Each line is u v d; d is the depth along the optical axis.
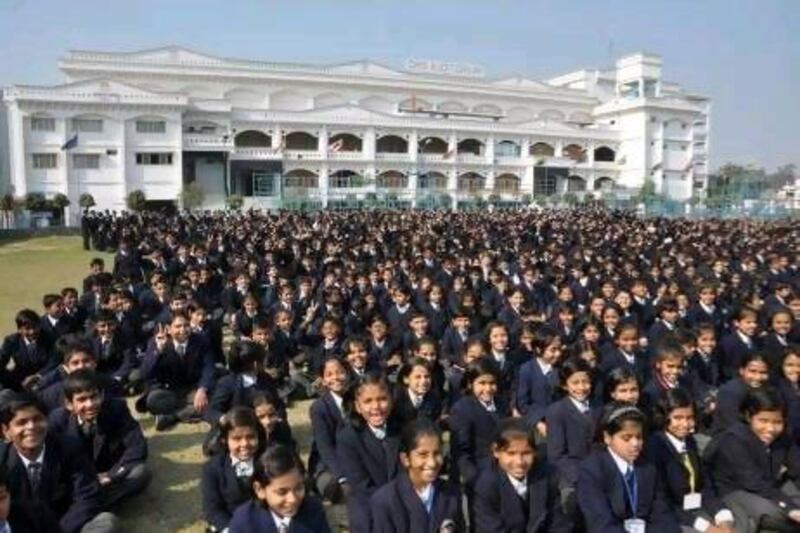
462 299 10.12
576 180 70.75
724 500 4.99
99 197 50.53
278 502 3.56
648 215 45.75
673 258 14.82
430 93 73.06
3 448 4.55
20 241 33.91
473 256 16.03
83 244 29.66
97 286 11.11
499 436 4.33
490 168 65.69
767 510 4.79
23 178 48.47
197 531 5.20
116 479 5.30
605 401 5.54
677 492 4.76
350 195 56.78
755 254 15.32
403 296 10.29
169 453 6.77
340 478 5.21
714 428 5.97
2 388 7.39
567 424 5.57
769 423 4.93
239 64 65.50
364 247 17.31
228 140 54.22
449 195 59.38
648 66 80.56
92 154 50.06
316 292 11.59
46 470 4.64
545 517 4.37
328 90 68.81
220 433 4.91
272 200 54.38
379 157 61.12
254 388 6.23
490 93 75.31
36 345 8.20
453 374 7.48
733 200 56.22
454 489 4.33
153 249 16.50
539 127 68.44
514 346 7.96
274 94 66.62
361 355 6.63
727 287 11.12
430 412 6.05
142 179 51.72
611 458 4.49
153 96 51.44
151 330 9.35
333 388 5.77
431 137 64.31
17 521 3.77
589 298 10.55
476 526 4.41
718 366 7.62
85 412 5.21
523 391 6.77
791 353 6.11
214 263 14.91
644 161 72.00
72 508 4.72
